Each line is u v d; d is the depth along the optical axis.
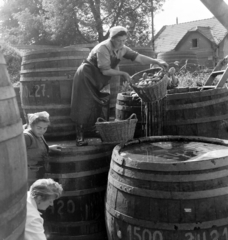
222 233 2.73
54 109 4.39
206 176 2.72
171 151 3.35
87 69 4.00
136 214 2.85
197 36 28.73
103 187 3.79
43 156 3.68
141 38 21.98
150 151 3.38
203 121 3.84
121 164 2.98
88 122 4.09
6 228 1.76
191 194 2.70
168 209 2.73
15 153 1.80
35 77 4.43
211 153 3.20
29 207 2.77
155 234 2.78
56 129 4.44
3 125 1.73
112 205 3.06
